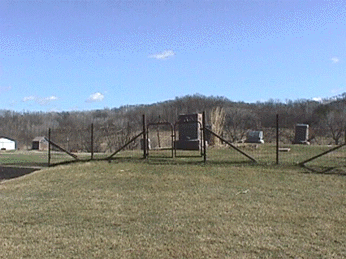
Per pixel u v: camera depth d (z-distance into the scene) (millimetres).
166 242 6227
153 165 13461
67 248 6086
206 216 7668
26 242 6449
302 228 6867
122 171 12773
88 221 7637
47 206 9086
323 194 9328
